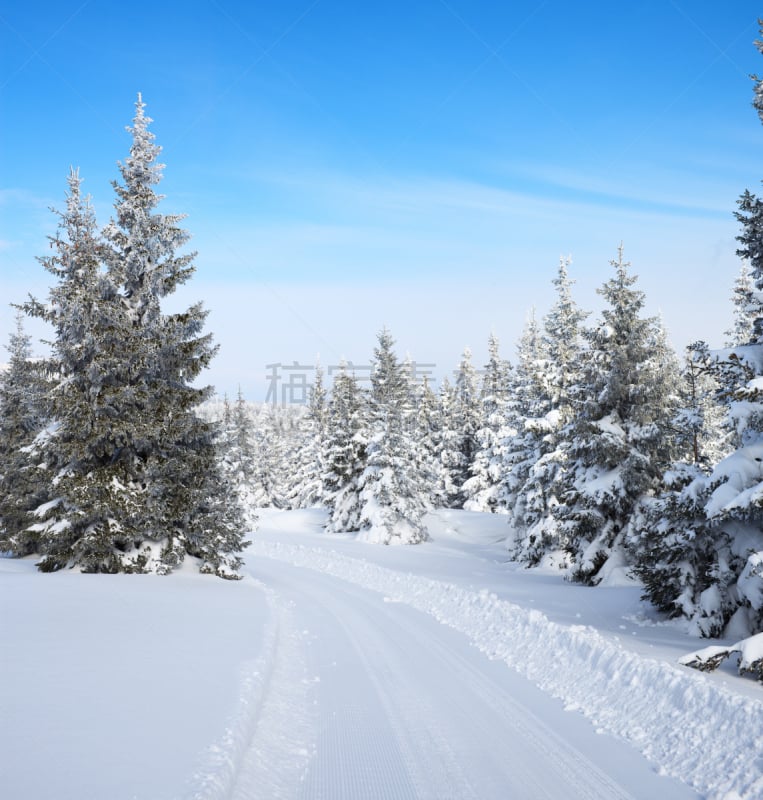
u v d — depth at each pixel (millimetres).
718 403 14164
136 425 20047
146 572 20484
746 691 8773
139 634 11289
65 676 8234
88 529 19938
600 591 21188
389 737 7363
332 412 55594
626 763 6789
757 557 10500
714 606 13297
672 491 15367
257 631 12430
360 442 50531
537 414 33750
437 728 7707
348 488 50844
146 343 20438
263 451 78312
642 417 23453
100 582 17781
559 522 28609
